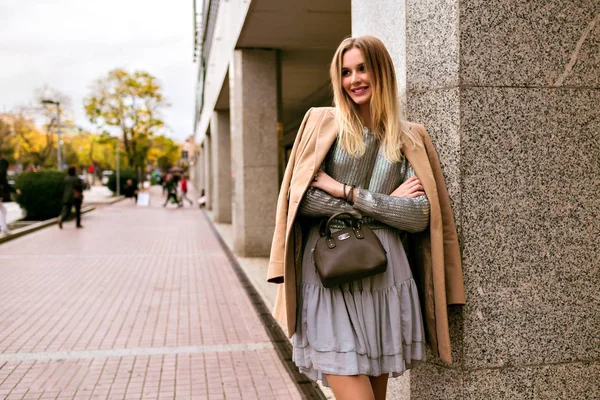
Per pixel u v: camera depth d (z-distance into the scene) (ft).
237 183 34.06
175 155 280.10
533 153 8.37
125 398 12.24
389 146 7.13
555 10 8.34
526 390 8.53
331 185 7.00
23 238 46.14
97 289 24.52
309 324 7.06
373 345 6.92
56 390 12.69
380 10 10.02
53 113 161.27
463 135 8.20
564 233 8.49
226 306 21.15
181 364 14.52
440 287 7.41
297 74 39.04
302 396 12.29
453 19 8.21
